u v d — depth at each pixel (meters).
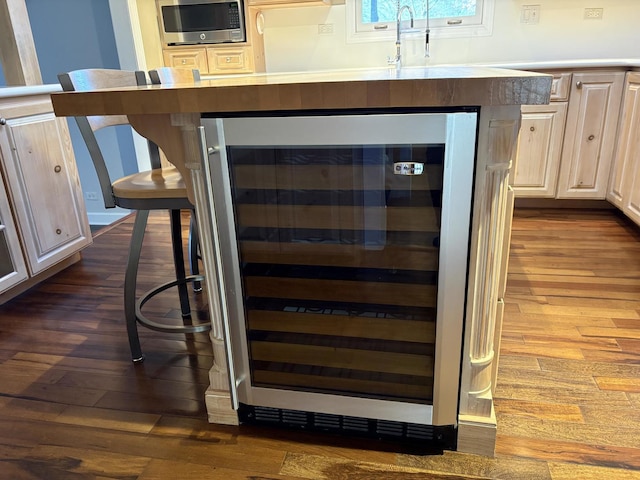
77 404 1.54
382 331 1.23
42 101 2.37
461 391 1.23
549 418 1.39
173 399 1.55
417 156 1.03
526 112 3.10
